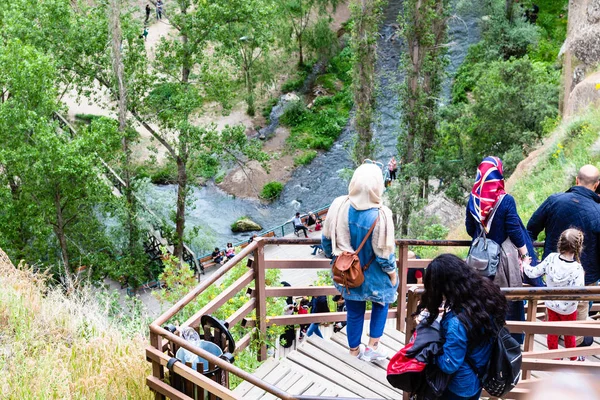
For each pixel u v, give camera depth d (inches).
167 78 1143.0
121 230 1099.9
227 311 336.5
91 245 1055.0
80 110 1702.8
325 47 1918.1
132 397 229.1
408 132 1170.0
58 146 869.8
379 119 1193.4
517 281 225.0
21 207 941.8
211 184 1578.5
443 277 142.6
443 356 141.8
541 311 304.8
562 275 229.0
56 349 269.0
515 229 226.2
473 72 1584.6
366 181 212.4
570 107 737.6
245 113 1812.3
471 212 231.9
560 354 205.6
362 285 222.8
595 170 246.1
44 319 297.0
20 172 890.1
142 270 1055.0
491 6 1772.9
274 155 1222.9
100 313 329.7
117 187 1208.8
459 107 1185.4
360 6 1093.8
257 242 233.0
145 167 1259.2
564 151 603.5
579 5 827.4
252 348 246.2
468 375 144.6
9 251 920.9
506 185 680.4
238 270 398.0
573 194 245.6
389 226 212.4
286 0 1833.2
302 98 1835.6
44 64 903.7
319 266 244.1
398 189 1079.0
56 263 1003.3
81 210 1016.2
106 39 1071.6
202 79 1164.5
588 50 807.1
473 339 141.0
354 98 1154.0
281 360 242.1
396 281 225.1
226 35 1110.4
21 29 1039.0
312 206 1496.1
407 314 209.3
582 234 226.7
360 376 232.8
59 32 1069.1
